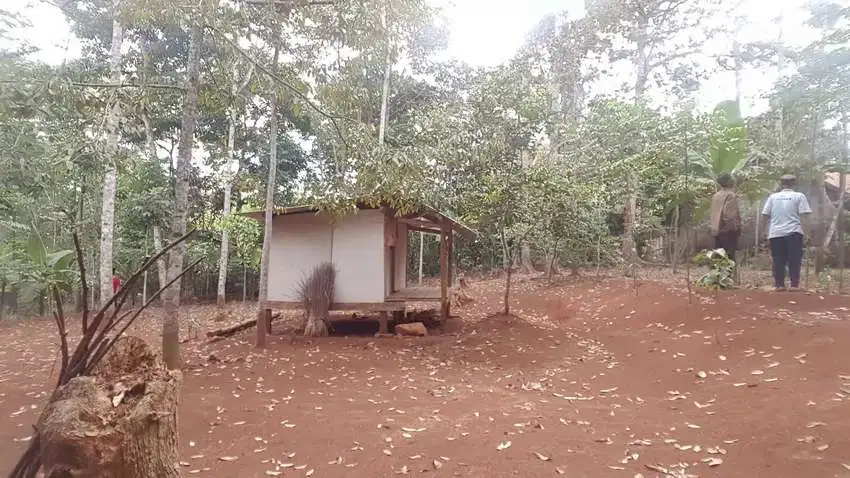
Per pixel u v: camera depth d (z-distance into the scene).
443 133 11.05
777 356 5.67
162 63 14.30
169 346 6.27
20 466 1.79
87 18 12.55
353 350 8.03
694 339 6.83
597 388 5.91
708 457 3.81
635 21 18.39
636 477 3.60
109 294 9.94
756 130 12.81
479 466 3.87
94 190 14.12
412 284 19.05
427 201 8.41
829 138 10.58
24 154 7.86
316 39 6.91
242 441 4.43
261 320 8.26
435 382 6.32
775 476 3.40
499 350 7.93
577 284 14.29
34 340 10.52
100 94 6.06
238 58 7.12
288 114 15.45
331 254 9.62
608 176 12.94
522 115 10.39
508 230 10.60
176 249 6.32
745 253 14.84
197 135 17.88
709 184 10.80
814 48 9.56
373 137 7.48
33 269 12.31
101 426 1.72
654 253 17.86
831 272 11.18
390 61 7.17
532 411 5.12
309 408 5.29
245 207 18.25
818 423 4.00
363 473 3.80
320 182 8.43
